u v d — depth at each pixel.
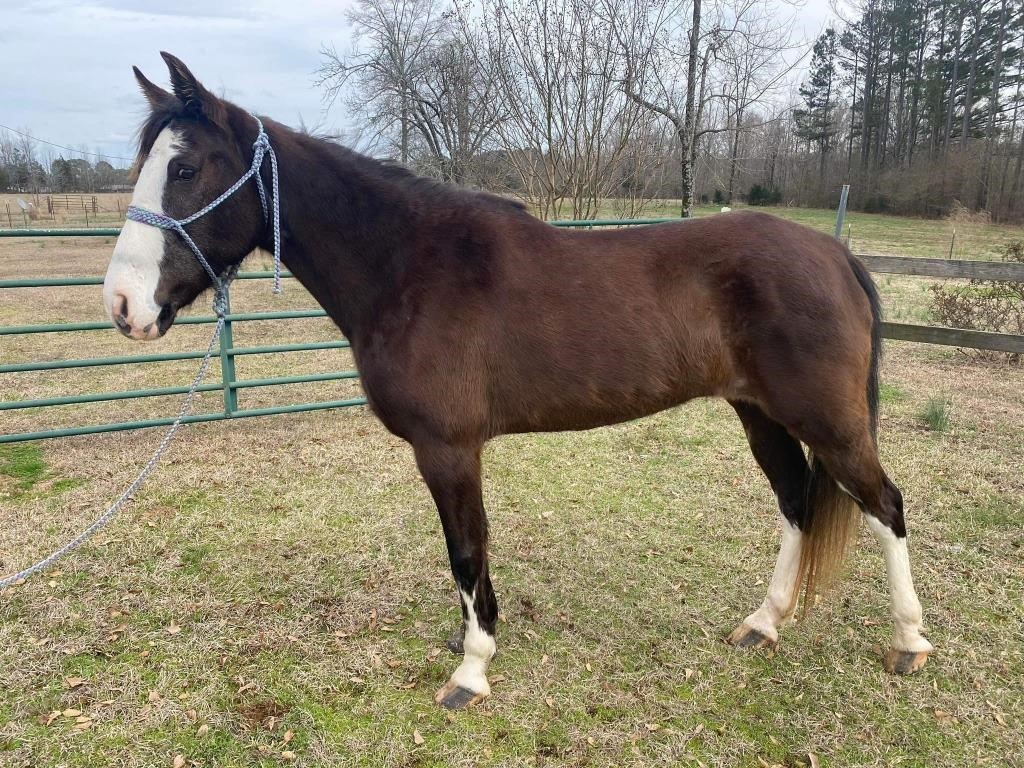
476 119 10.64
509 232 2.29
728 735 2.23
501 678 2.50
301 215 2.29
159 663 2.56
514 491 4.08
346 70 14.84
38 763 2.11
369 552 3.38
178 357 4.82
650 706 2.36
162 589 3.03
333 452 4.68
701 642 2.70
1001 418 5.20
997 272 5.65
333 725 2.28
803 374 2.19
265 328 9.19
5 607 2.86
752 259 2.20
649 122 8.96
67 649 2.61
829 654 2.62
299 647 2.66
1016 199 26.31
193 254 2.21
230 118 2.20
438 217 2.28
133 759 2.13
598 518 3.73
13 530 3.50
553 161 8.77
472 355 2.20
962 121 31.64
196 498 3.96
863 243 18.66
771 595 2.70
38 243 20.94
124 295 2.11
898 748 2.18
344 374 5.36
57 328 4.32
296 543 3.45
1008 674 2.48
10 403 4.41
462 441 2.24
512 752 2.17
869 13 34.28
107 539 3.44
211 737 2.22
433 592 3.05
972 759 2.12
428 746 2.20
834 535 2.50
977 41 30.53
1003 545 3.35
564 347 2.21
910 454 4.49
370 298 2.28
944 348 7.57
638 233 2.34
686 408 5.72
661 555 3.35
